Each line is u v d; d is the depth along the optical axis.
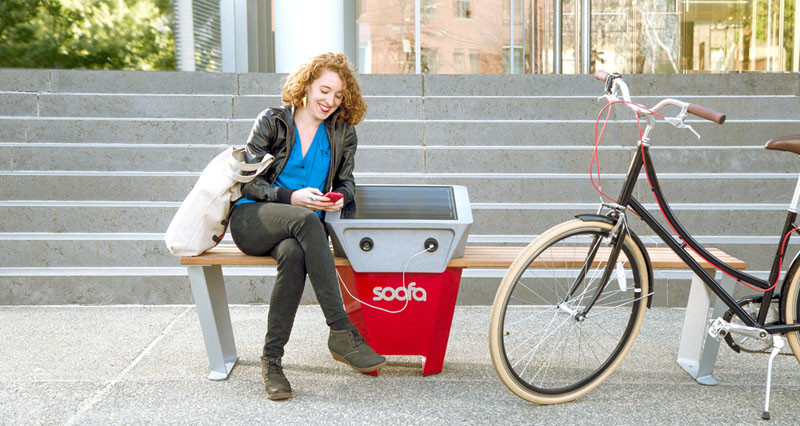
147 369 2.78
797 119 5.28
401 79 5.63
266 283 3.81
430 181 4.59
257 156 2.55
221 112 5.29
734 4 8.41
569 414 2.36
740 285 3.91
